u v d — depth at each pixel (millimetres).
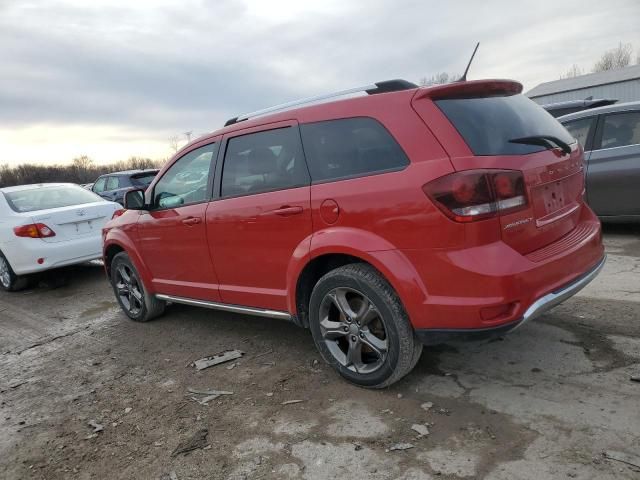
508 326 2652
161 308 5238
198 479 2592
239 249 3809
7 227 6992
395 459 2539
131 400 3564
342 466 2541
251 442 2850
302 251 3305
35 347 4980
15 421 3480
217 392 3500
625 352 3326
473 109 2910
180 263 4473
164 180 4598
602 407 2748
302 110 3410
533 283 2680
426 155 2775
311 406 3146
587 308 4137
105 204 7598
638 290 4457
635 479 2205
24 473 2857
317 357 3863
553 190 3037
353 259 3256
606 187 6297
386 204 2861
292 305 3533
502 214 2648
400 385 3254
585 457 2377
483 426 2715
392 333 2980
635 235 6422
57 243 6973
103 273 7996
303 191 3297
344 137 3154
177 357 4246
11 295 7324
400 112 2926
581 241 3129
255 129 3721
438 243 2697
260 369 3779
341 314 3270
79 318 5793
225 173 3941
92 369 4238
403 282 2826
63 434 3225
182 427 3105
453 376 3285
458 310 2686
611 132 6332
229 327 4809
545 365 3281
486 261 2611
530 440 2551
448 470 2408
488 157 2682
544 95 42906
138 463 2801
